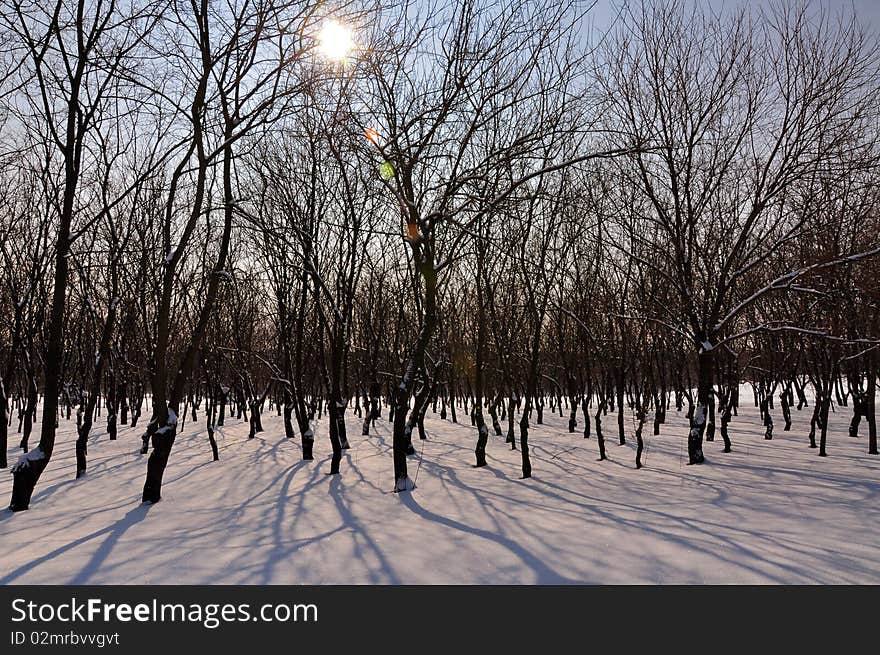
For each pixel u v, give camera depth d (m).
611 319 16.91
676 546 6.23
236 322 20.88
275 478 11.31
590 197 14.62
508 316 19.00
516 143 10.04
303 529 7.37
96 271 19.19
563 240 16.03
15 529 7.63
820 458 13.13
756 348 24.02
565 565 5.76
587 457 13.82
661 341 21.19
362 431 19.50
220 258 10.23
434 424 22.50
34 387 15.58
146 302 18.33
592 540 6.53
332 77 9.89
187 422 25.08
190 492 10.06
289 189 15.16
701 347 12.52
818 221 13.96
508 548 6.31
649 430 19.94
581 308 17.56
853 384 17.83
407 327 21.98
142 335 22.33
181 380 9.61
